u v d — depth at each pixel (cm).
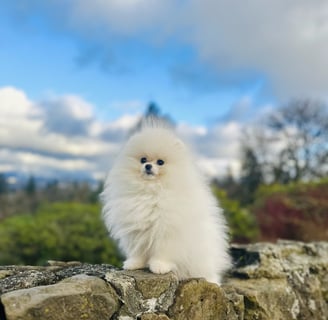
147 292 59
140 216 62
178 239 62
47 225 191
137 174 65
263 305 77
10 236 188
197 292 64
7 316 46
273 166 461
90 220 195
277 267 89
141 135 68
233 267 91
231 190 470
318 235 224
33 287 53
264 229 232
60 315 49
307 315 87
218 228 72
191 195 64
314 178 425
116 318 55
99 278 58
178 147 67
